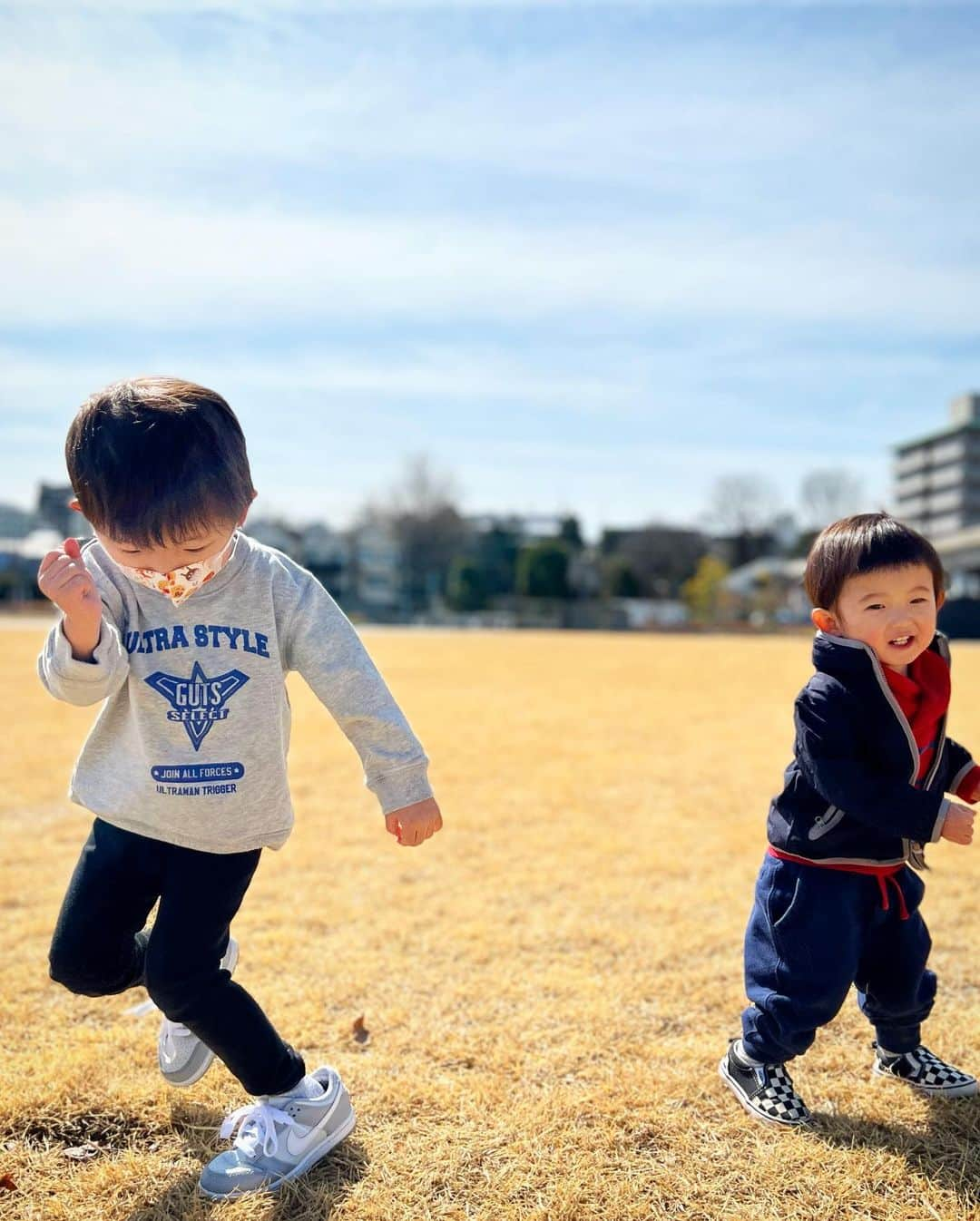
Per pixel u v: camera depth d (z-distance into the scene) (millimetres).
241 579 1861
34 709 8461
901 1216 1716
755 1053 2055
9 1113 1997
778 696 11055
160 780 1797
